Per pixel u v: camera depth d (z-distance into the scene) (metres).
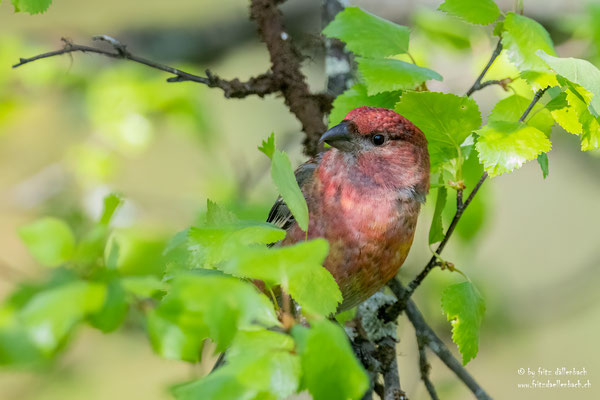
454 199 9.68
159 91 12.46
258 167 12.84
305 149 10.20
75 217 10.64
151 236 8.32
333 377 4.89
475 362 14.02
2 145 14.89
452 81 11.72
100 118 12.40
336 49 10.27
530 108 7.43
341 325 8.62
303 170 9.11
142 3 13.77
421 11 11.09
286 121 16.16
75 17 13.98
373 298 9.11
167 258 6.77
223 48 13.65
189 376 5.86
